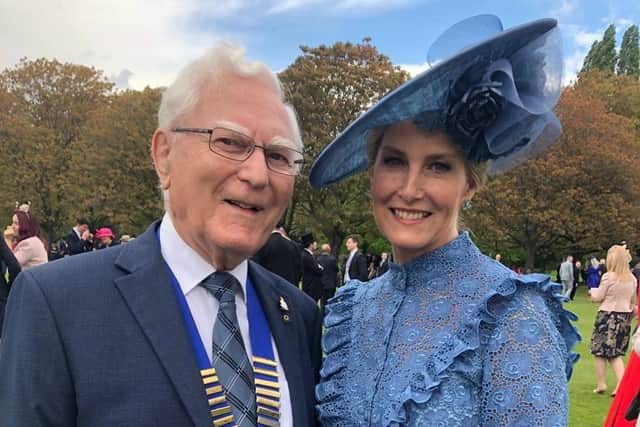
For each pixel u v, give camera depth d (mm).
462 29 1692
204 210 1672
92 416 1487
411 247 1771
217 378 1603
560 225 27219
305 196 29766
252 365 1728
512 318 1562
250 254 1729
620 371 6742
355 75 30469
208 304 1716
